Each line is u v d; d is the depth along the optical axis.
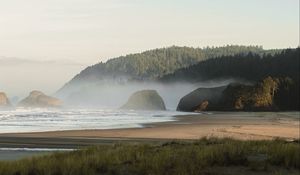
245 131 47.94
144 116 99.88
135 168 14.44
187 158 15.41
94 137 37.78
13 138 35.22
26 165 14.52
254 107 148.12
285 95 154.88
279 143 19.28
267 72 194.75
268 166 14.90
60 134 40.59
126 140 35.00
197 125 60.00
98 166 14.59
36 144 30.17
